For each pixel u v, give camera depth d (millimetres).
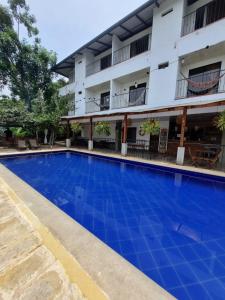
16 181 4918
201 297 1952
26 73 20266
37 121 13812
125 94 14016
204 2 9117
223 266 2400
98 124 12211
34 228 2623
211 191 5426
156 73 10484
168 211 4105
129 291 1625
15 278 1751
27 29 20219
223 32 7812
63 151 12953
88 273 1816
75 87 17656
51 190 5395
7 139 14844
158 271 2297
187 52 9031
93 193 5207
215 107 7129
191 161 8703
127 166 8758
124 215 3889
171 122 11180
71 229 2629
